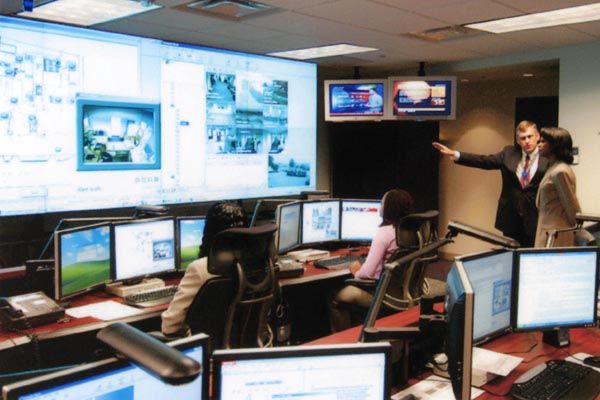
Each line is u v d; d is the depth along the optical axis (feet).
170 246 11.69
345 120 21.42
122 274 10.82
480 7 13.35
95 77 16.02
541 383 6.49
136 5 13.50
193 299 7.77
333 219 15.55
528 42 17.84
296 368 4.59
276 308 12.69
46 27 14.94
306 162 22.33
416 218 11.26
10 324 8.48
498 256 7.30
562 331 7.89
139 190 17.20
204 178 18.90
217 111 19.15
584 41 17.70
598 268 7.83
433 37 17.34
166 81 17.70
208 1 13.28
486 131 24.79
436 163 24.36
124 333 3.64
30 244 15.19
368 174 24.03
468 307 5.62
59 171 15.40
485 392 6.42
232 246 7.77
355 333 8.09
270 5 13.37
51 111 15.16
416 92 20.49
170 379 3.10
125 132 16.79
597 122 17.87
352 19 14.70
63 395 3.85
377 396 4.74
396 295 11.53
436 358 6.99
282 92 21.22
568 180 12.34
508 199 15.88
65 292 9.63
